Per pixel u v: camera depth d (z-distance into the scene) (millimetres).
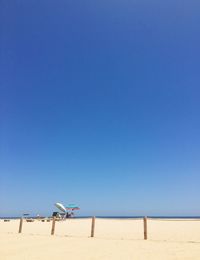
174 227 22516
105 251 10070
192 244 11703
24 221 36375
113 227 23109
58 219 37312
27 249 10578
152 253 9570
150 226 24406
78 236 15148
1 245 11594
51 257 9000
